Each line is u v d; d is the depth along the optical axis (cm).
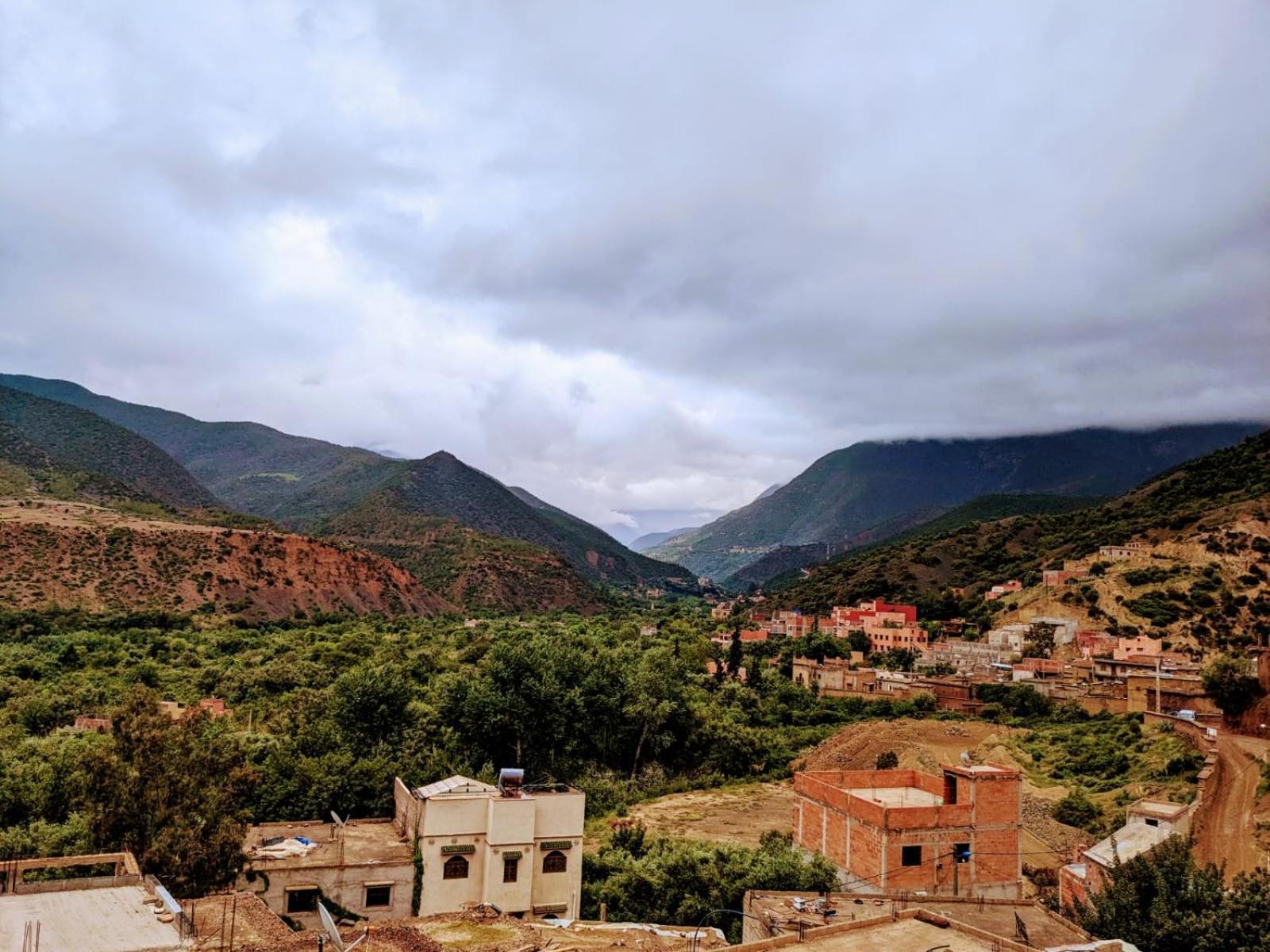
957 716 11431
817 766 9881
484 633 18588
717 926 4653
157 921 2270
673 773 9862
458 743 8644
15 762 6256
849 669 14250
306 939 2319
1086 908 4066
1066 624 14025
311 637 16462
